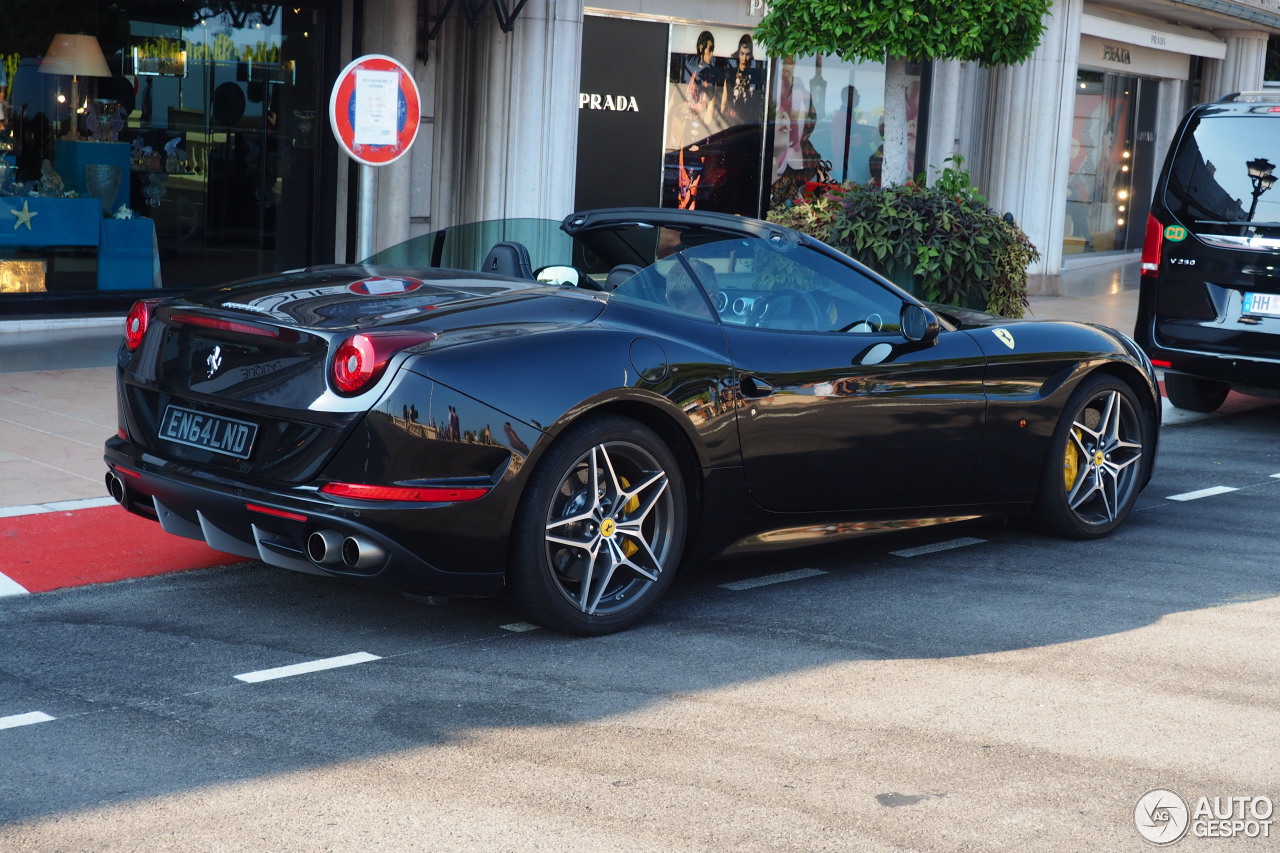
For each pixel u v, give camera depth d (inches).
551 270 205.0
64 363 352.2
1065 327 231.1
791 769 136.1
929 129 610.9
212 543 171.9
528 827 121.6
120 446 181.3
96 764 132.3
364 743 139.3
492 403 160.1
